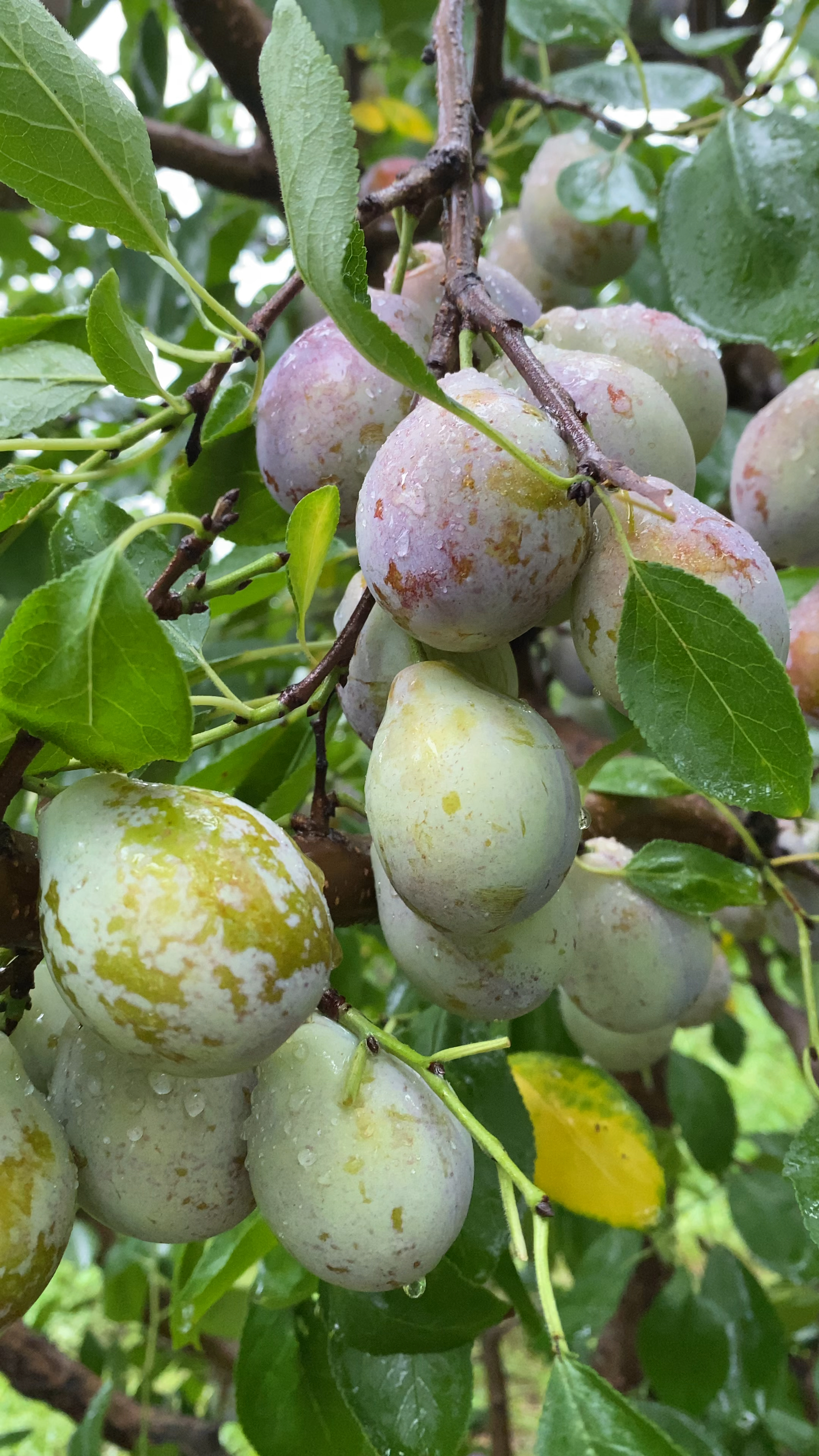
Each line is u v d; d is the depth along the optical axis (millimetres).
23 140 211
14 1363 524
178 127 443
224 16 383
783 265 289
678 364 253
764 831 345
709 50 380
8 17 197
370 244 417
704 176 302
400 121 547
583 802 288
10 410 242
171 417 243
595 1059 377
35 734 165
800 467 287
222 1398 732
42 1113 183
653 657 175
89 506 252
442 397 161
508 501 173
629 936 276
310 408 229
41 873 172
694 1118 458
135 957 156
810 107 496
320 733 226
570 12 379
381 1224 182
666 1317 424
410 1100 192
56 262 615
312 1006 168
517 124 458
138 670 154
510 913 184
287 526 281
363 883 238
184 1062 163
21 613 149
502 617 182
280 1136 188
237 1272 280
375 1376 260
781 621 184
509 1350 895
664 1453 177
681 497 189
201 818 167
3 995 199
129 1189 187
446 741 182
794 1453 539
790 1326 516
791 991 615
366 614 201
